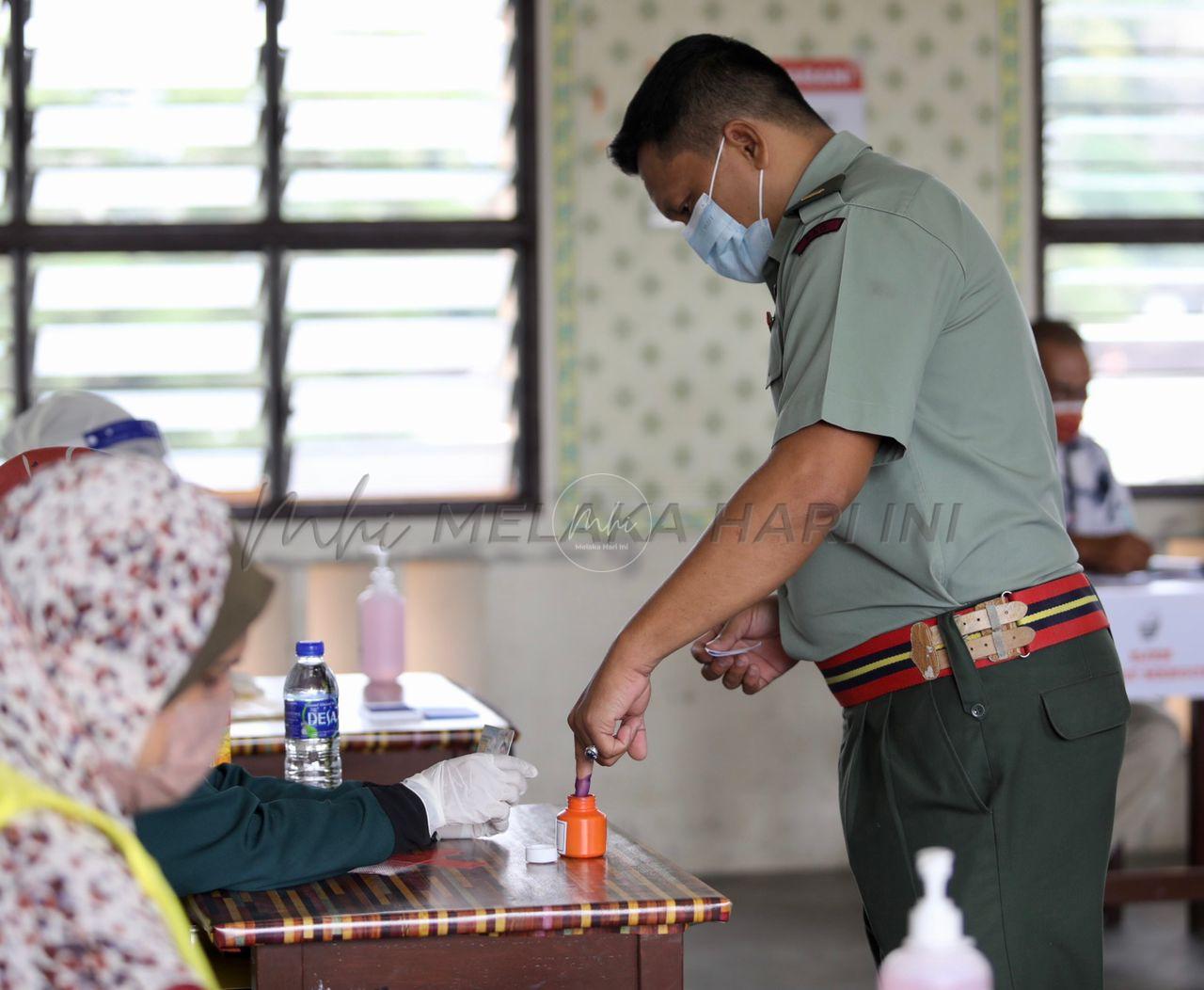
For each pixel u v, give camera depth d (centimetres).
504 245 1062
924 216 411
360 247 1054
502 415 1075
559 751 1067
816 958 891
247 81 1041
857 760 434
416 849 404
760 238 455
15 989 194
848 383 391
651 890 369
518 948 355
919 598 416
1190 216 1121
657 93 459
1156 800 908
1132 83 1110
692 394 1070
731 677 509
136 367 1047
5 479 427
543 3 1048
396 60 1051
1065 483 959
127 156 1040
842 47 1070
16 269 1030
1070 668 413
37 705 208
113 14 1029
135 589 214
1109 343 1125
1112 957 890
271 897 363
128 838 209
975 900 406
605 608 1068
